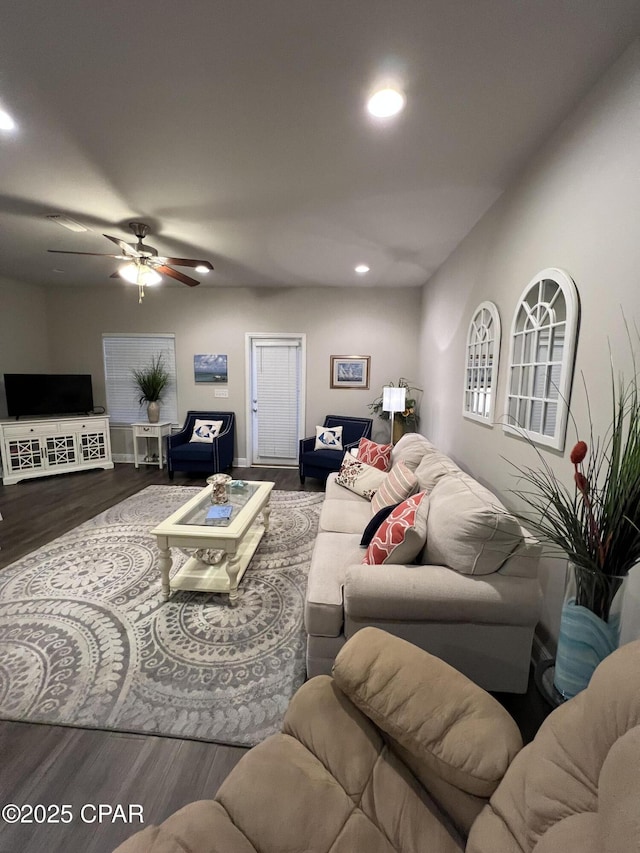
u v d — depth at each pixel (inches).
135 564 103.8
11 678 65.1
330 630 60.5
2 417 189.0
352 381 204.7
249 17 48.3
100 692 62.4
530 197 76.7
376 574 58.1
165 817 44.9
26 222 114.3
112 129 70.7
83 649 72.3
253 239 126.8
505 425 85.7
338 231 118.4
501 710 34.6
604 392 54.7
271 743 36.7
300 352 207.6
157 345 211.8
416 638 58.3
